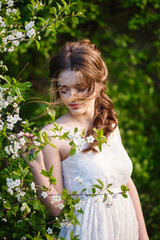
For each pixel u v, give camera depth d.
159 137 3.82
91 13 3.25
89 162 1.54
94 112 1.69
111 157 1.62
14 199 1.90
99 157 1.56
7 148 1.33
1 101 1.33
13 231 1.97
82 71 1.50
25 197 1.39
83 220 1.51
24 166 1.49
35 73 2.69
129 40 3.66
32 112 2.18
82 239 1.50
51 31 1.45
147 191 3.48
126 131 3.54
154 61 3.93
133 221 1.66
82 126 1.63
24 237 1.50
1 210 1.42
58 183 1.51
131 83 3.65
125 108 3.58
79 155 1.53
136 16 3.52
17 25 1.40
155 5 3.62
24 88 1.32
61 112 2.46
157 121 3.87
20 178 1.38
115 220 1.55
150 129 3.83
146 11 3.67
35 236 1.45
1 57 1.83
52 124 1.56
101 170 1.54
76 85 1.51
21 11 1.96
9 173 1.37
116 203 1.58
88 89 1.54
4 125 1.33
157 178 3.65
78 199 1.38
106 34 3.56
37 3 1.41
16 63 2.13
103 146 1.61
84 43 1.64
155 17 3.65
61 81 1.52
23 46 2.40
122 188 1.44
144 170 3.43
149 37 3.93
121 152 1.66
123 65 3.68
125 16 3.85
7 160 1.52
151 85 3.80
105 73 1.68
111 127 1.67
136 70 3.78
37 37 1.38
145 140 3.59
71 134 1.34
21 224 1.48
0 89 1.32
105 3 3.70
